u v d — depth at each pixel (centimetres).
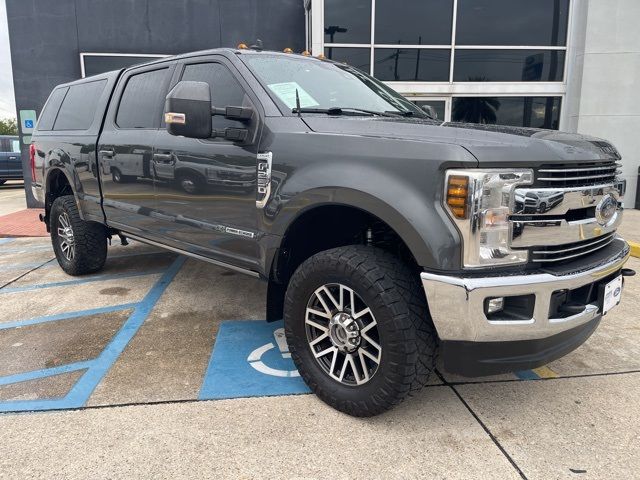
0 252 674
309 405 268
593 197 238
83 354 330
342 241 293
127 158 397
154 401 271
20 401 270
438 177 215
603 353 336
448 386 291
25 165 1045
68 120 503
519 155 215
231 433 242
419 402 272
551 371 310
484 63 943
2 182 1684
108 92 444
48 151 517
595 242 254
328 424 250
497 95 952
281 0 1003
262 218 285
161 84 381
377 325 232
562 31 951
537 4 935
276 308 307
